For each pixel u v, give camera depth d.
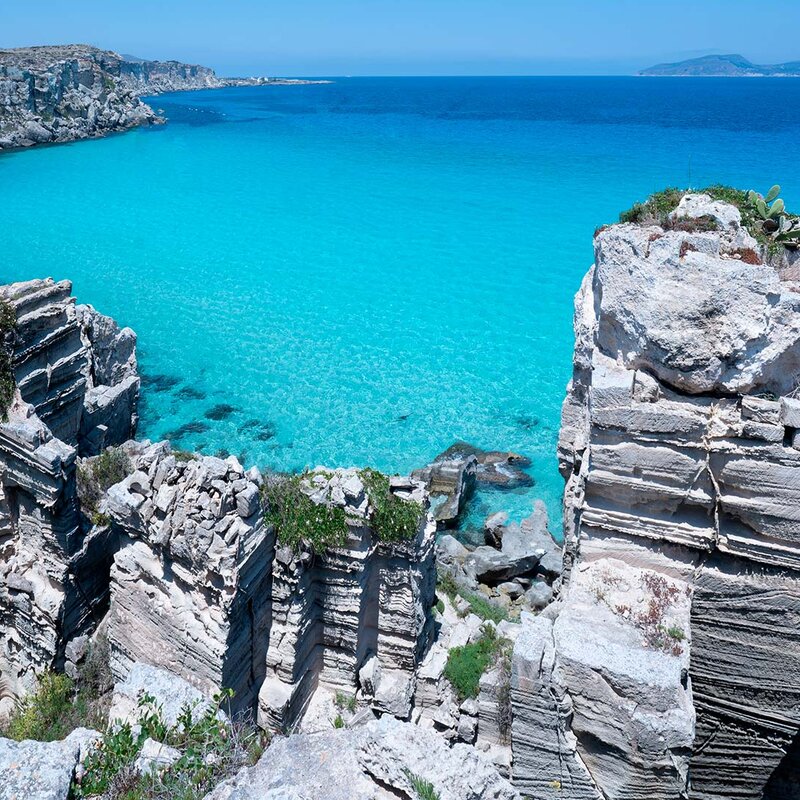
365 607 16.77
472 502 30.73
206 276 56.06
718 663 15.53
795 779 16.42
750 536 14.45
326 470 16.81
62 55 156.62
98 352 29.44
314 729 16.48
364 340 45.31
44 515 17.58
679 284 13.65
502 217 70.25
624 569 15.45
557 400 38.62
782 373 13.62
